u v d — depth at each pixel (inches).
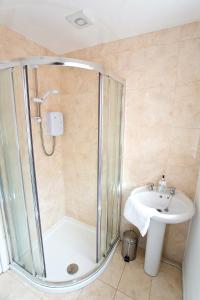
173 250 61.6
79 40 58.1
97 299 50.1
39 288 52.1
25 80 40.4
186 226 57.7
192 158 52.7
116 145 63.0
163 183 55.4
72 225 84.4
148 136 58.6
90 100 66.7
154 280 56.2
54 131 66.9
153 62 53.3
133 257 63.5
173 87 51.9
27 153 47.6
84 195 78.9
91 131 69.6
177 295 51.6
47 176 73.0
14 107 44.5
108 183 59.5
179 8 41.1
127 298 50.5
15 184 52.8
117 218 70.6
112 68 60.2
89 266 59.6
